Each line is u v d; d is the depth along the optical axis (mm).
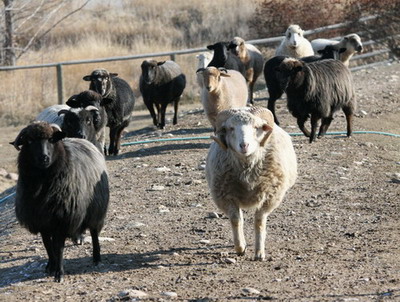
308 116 17969
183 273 9477
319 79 17500
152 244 11094
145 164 16953
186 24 44469
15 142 9227
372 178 14883
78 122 13195
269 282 8773
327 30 33344
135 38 42250
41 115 15211
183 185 14750
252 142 9305
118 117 18344
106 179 10406
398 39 21031
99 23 44438
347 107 18516
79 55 35906
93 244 10250
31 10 41312
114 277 9469
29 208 9469
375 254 9859
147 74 21594
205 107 18000
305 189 14016
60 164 9375
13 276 10016
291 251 10344
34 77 31188
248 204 9969
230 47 23594
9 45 36312
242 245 10117
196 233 11602
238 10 44375
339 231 11375
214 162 9891
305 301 7801
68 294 8773
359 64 34125
